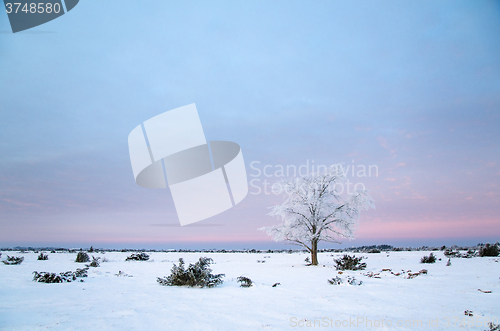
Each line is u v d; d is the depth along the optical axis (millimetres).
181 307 7168
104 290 9906
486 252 25844
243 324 5660
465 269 15664
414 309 6910
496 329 5188
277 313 6547
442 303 7555
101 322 5770
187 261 26203
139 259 27391
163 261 26188
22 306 7238
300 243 22609
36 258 27234
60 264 20609
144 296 8719
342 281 11117
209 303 7652
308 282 11844
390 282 11453
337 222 22156
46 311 6715
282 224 22969
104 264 22250
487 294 8719
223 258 32500
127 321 5855
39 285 10789
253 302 7773
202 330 5281
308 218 22141
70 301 7918
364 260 24578
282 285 10945
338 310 6852
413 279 12266
